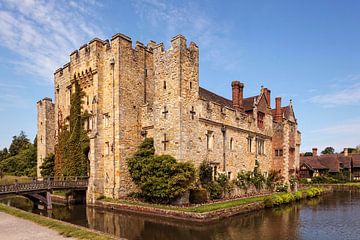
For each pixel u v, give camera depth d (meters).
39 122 44.03
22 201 31.97
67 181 27.48
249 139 35.38
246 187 32.75
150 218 21.03
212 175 28.23
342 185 52.12
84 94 32.31
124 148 28.16
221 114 30.62
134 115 29.47
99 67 30.16
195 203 24.30
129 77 29.44
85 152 31.22
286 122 39.88
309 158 70.50
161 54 27.89
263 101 39.03
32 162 65.12
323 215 23.59
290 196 31.38
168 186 23.06
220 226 18.78
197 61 28.48
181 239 15.80
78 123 32.12
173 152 25.73
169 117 26.48
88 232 13.79
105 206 26.06
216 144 29.58
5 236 13.37
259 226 19.14
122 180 27.64
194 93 27.55
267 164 38.72
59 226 15.03
